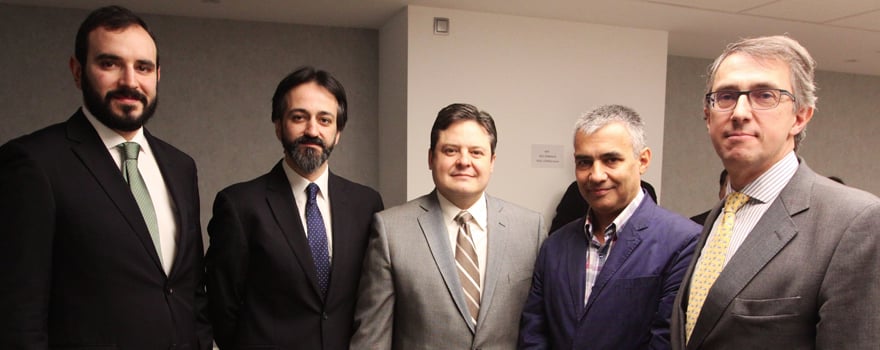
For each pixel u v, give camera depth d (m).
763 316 1.02
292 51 4.14
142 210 1.42
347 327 1.69
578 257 1.56
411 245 1.62
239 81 4.05
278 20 4.05
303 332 1.60
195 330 1.53
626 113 1.51
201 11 3.78
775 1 3.37
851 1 3.33
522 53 3.88
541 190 3.99
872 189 6.13
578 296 1.50
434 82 3.67
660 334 1.36
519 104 3.89
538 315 1.61
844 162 5.99
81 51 1.34
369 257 1.65
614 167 1.47
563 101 4.00
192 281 1.54
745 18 3.81
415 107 3.63
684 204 5.31
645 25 4.09
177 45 3.91
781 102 1.09
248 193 1.69
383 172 4.21
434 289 1.56
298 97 1.64
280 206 1.67
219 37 3.99
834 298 0.93
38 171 1.24
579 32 4.02
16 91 3.66
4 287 1.18
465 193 1.62
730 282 1.09
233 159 4.07
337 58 4.24
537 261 1.69
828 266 0.96
